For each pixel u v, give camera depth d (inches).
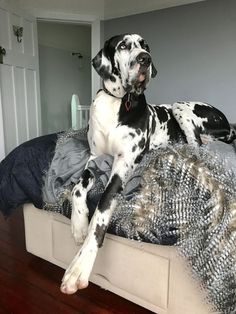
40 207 57.3
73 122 163.6
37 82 144.3
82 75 223.1
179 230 40.6
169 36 135.9
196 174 41.8
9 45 126.0
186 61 134.0
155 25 138.4
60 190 53.6
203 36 128.0
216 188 40.0
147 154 53.2
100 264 52.4
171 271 43.7
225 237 37.6
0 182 62.3
